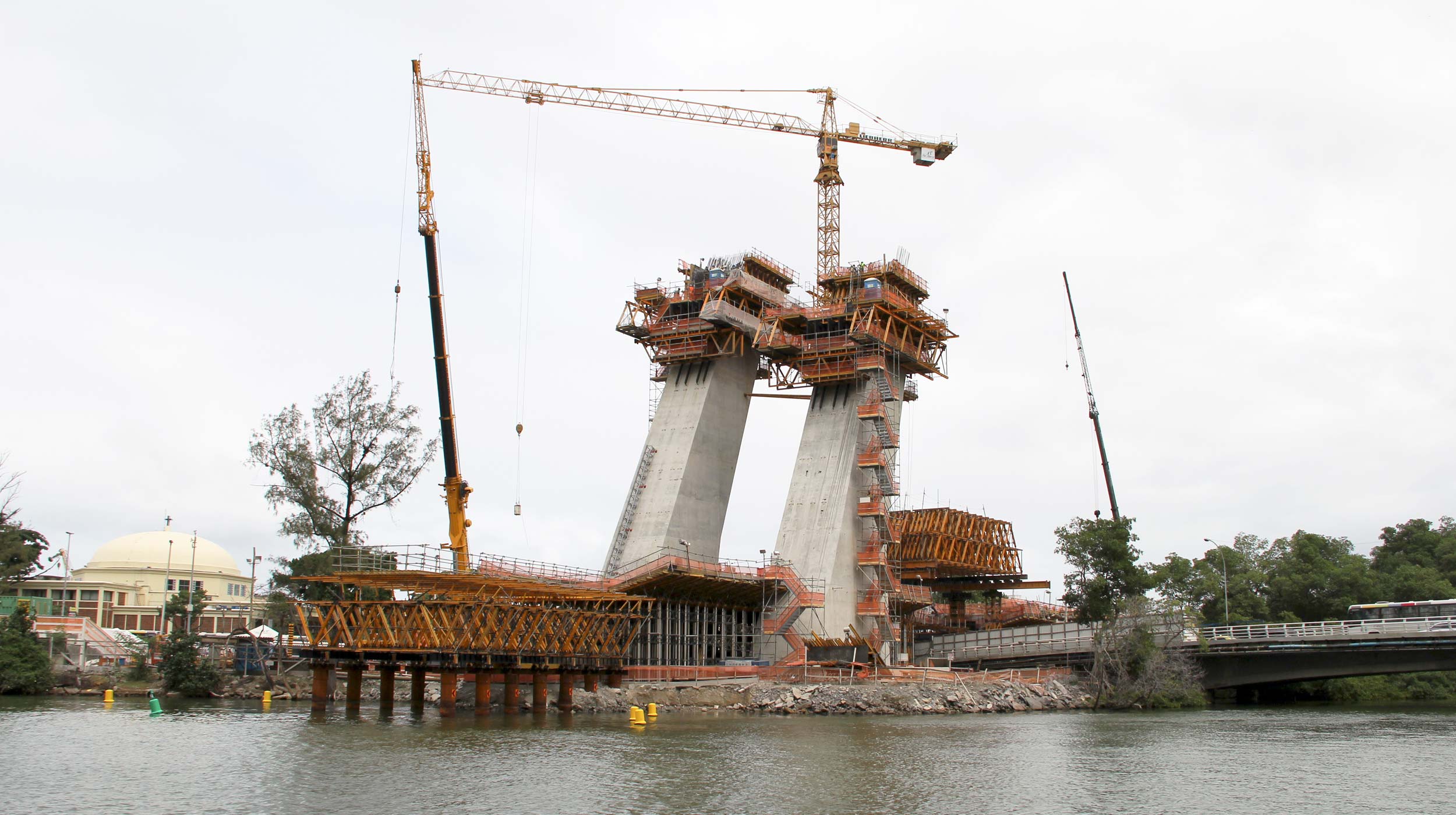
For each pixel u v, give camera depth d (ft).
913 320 388.98
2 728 209.26
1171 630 331.36
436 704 269.03
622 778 160.35
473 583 237.45
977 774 171.94
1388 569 500.33
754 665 327.88
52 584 480.23
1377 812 144.97
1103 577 359.87
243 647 320.29
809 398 394.73
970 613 471.62
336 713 244.22
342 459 343.46
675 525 362.53
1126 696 316.81
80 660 336.29
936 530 400.47
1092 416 512.22
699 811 138.72
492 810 135.54
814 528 360.28
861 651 350.43
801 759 183.73
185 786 148.05
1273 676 327.26
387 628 230.68
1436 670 301.84
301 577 234.58
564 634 253.44
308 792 144.66
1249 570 487.20
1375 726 256.32
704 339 383.45
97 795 141.49
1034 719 273.33
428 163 319.88
